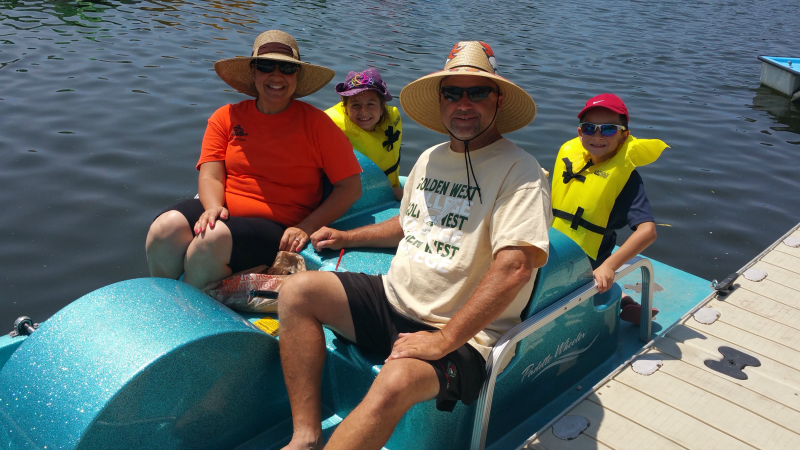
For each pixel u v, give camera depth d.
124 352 1.79
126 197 5.12
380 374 1.86
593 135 3.10
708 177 6.54
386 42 11.06
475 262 2.09
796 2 22.41
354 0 15.38
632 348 3.06
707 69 11.55
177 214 2.74
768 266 3.58
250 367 2.05
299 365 2.06
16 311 3.72
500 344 2.07
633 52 12.41
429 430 2.13
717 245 5.20
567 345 2.59
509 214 2.00
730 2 21.52
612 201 3.09
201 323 1.94
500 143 2.18
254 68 2.93
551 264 2.29
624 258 2.79
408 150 6.49
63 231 4.58
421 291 2.16
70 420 1.70
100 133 6.36
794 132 8.26
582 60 11.24
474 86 2.14
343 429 1.79
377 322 2.21
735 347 2.85
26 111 6.85
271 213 2.93
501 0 17.97
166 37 10.52
